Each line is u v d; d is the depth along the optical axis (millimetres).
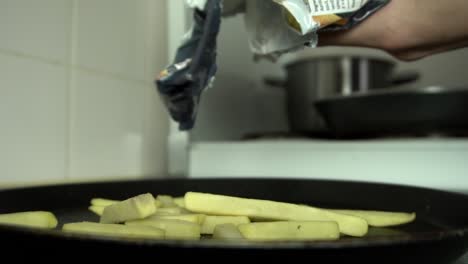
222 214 407
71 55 545
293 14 382
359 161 575
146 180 529
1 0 481
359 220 397
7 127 486
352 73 762
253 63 877
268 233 365
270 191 535
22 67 498
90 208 468
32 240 293
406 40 428
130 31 625
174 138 673
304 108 785
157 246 281
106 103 588
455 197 428
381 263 297
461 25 407
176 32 667
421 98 580
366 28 427
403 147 558
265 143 621
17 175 494
